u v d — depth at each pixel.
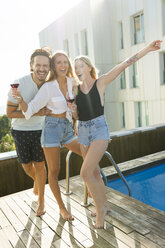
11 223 2.35
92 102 1.99
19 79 2.29
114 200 2.66
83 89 2.05
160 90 10.52
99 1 12.27
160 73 10.46
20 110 2.33
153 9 10.20
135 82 11.80
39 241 2.03
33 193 3.03
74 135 2.43
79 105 2.05
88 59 2.05
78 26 13.62
